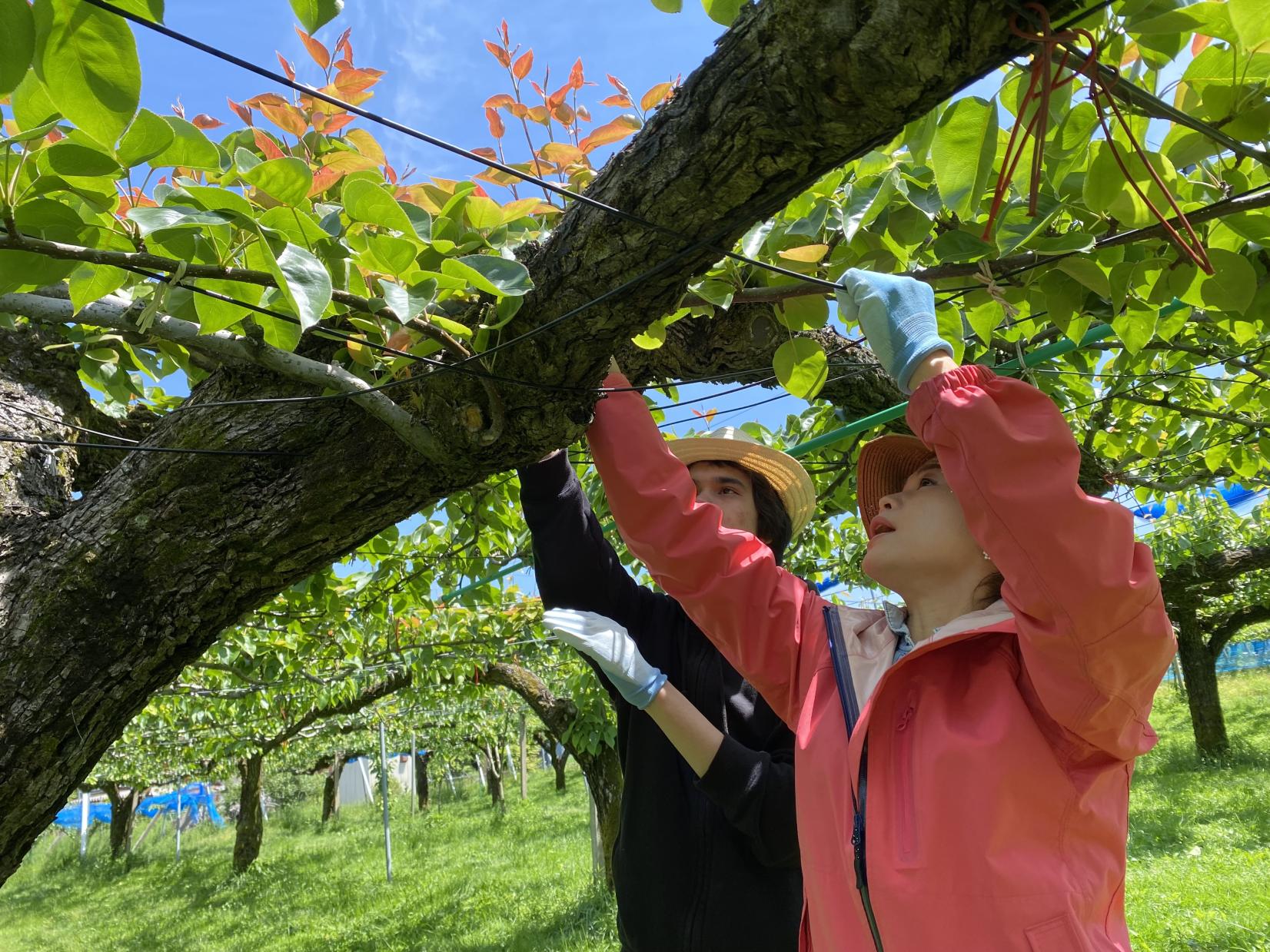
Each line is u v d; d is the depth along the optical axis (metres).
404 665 7.69
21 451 1.76
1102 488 3.26
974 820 0.93
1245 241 1.41
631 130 1.68
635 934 1.58
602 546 1.79
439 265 1.25
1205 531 7.58
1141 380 3.04
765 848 1.45
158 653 1.51
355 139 1.68
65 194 1.05
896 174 1.36
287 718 9.95
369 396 1.28
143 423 2.20
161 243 1.03
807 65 0.86
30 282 1.05
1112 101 0.91
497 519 3.46
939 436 1.00
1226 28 1.07
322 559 1.55
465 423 1.28
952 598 1.16
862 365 2.59
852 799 1.07
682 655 1.78
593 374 1.27
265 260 0.98
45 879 19.77
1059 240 1.29
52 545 1.54
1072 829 0.96
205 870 16.62
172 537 1.48
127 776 15.90
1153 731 1.02
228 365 1.55
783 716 1.40
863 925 1.03
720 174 0.98
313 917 10.05
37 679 1.44
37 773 1.44
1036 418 0.96
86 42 0.83
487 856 12.77
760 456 1.91
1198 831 7.24
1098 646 0.90
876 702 1.06
